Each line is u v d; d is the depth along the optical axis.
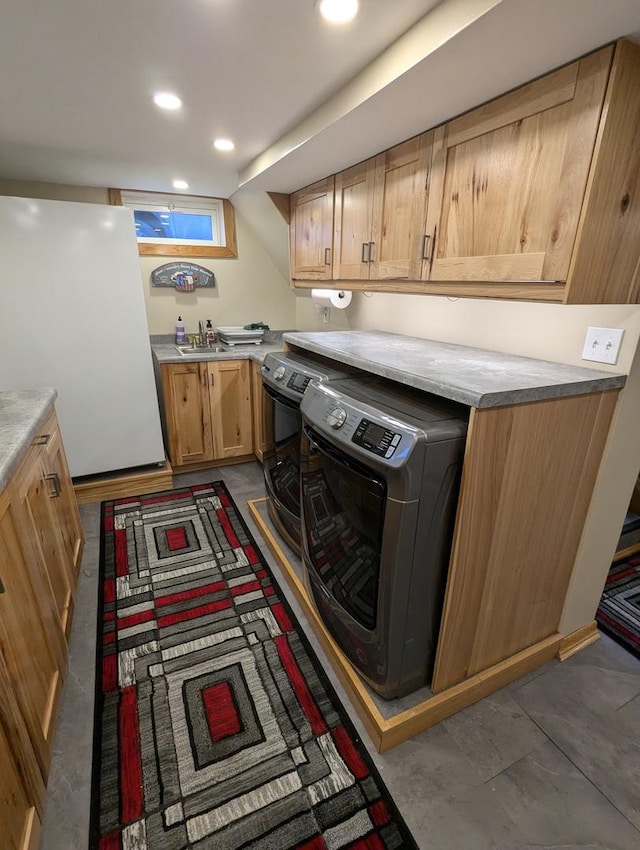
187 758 1.29
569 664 1.64
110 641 1.71
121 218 2.38
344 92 1.40
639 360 1.27
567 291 1.09
